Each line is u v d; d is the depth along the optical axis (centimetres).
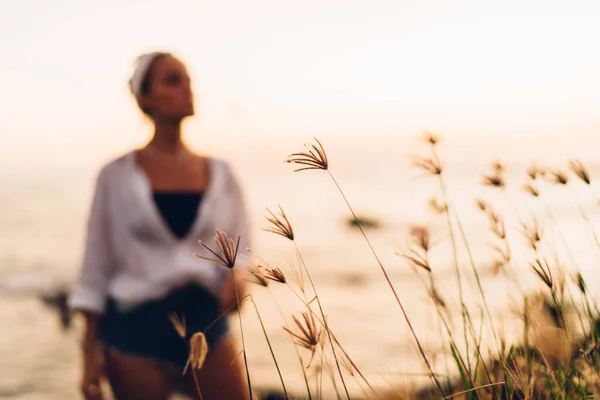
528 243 151
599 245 179
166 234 209
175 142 222
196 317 204
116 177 215
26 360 1135
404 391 131
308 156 123
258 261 127
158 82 213
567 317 137
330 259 2269
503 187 174
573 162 177
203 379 205
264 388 720
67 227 3697
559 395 129
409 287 1562
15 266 2322
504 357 132
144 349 202
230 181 228
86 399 210
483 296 153
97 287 213
